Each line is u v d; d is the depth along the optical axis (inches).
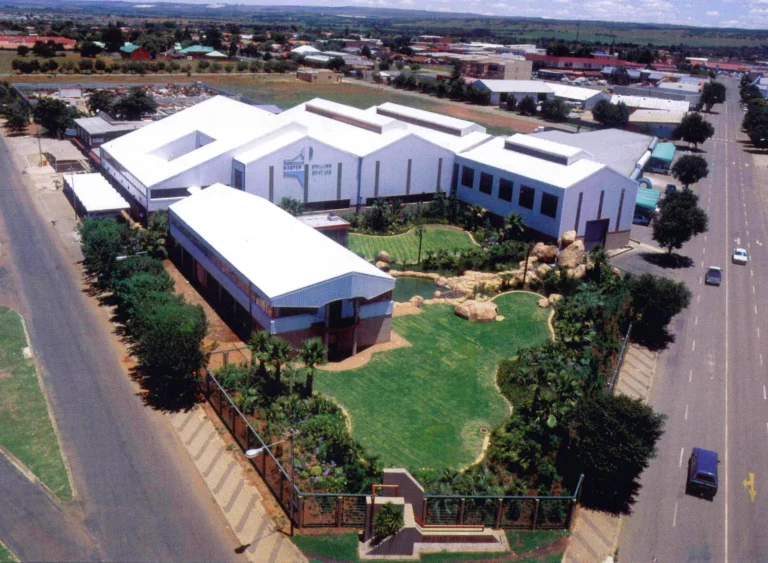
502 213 4436.5
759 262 4227.4
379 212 4315.9
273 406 2225.6
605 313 3078.2
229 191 3644.2
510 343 2925.7
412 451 2130.9
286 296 2504.9
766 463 2262.6
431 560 1744.6
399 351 2792.8
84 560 1656.0
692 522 1964.8
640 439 1952.5
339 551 1738.4
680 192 4621.1
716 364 2923.2
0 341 2669.8
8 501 1825.8
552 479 2015.3
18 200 4483.3
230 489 1927.9
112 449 2066.9
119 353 2655.0
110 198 4158.5
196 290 3289.9
